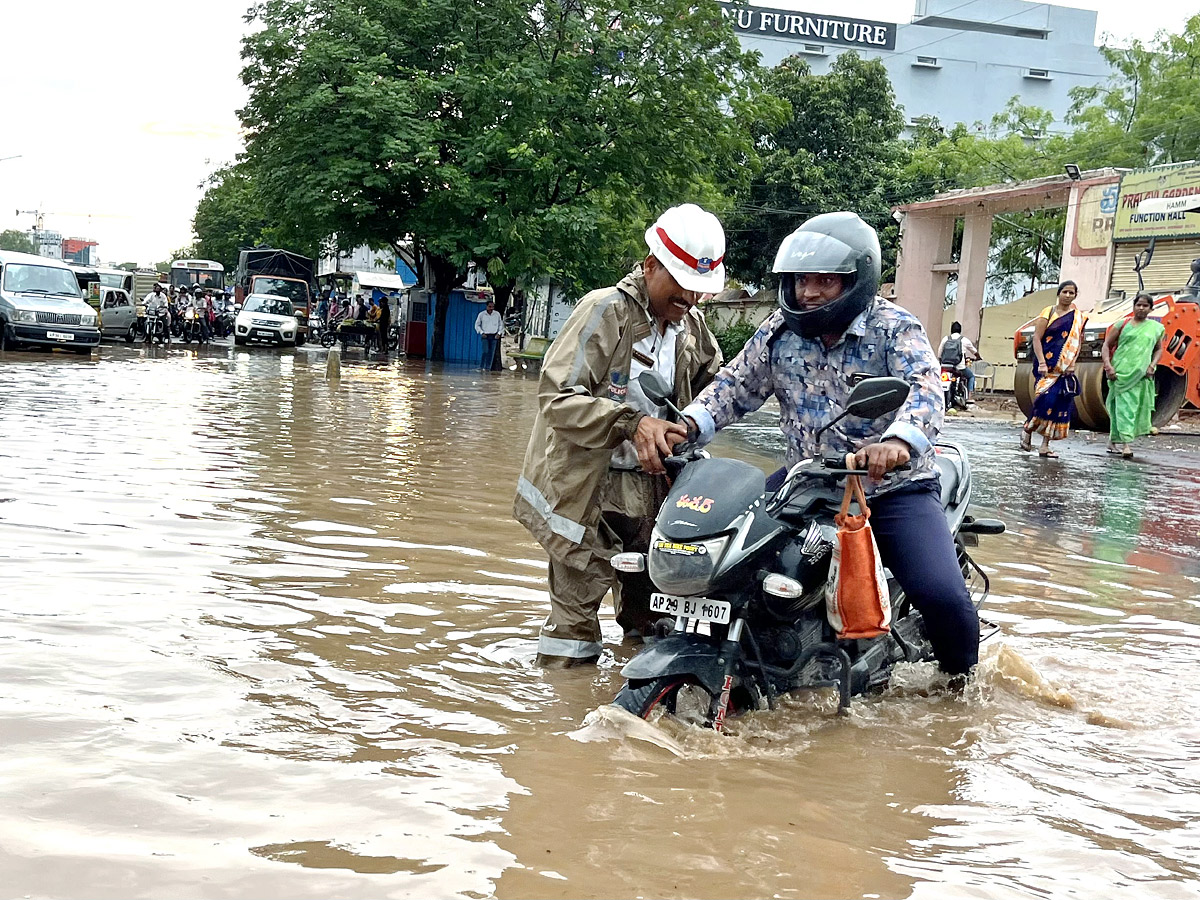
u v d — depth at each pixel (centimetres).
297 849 249
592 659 427
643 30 2942
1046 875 263
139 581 480
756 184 3962
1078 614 552
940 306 3494
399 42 2973
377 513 692
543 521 420
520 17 2975
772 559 351
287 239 3216
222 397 1502
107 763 288
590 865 251
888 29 6212
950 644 396
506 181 2867
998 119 4628
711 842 268
